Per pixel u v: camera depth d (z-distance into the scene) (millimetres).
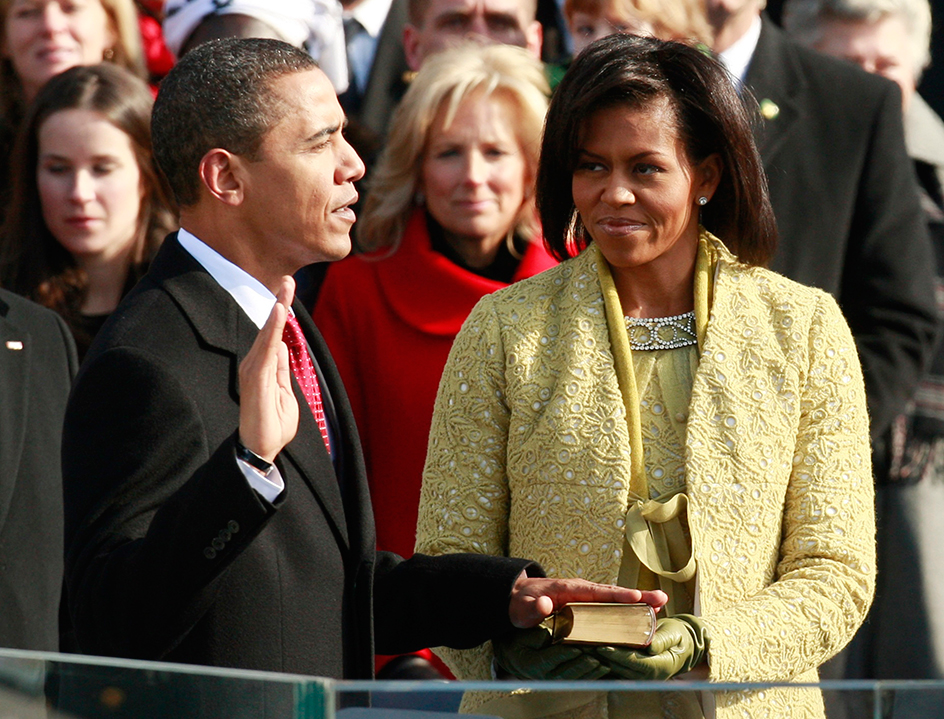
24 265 15070
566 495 9531
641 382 9820
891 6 18750
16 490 12016
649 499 9531
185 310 8781
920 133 18828
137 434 8289
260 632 8500
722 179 10070
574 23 15742
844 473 9570
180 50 16406
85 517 8219
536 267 14875
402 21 18938
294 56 9266
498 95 14883
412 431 14195
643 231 9641
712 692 7590
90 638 8164
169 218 15539
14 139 16547
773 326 9883
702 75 9695
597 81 9625
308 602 8750
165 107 9172
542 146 10062
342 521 9094
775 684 7098
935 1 22250
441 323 14492
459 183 14711
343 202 9289
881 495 16859
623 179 9625
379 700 6602
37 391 12477
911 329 15383
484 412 9938
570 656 8883
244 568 8508
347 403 9703
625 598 8891
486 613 9203
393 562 9859
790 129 15625
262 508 7816
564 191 10227
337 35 17078
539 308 10117
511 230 15031
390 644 9711
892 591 16719
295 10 16422
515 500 9789
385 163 15211
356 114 18562
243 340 8898
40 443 12312
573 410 9617
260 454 7914
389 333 14578
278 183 9047
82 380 8492
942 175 18719
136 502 8219
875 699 7070
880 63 18766
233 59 9086
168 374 8430
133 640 7980
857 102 15898
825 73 16062
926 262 15812
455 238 15039
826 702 7086
